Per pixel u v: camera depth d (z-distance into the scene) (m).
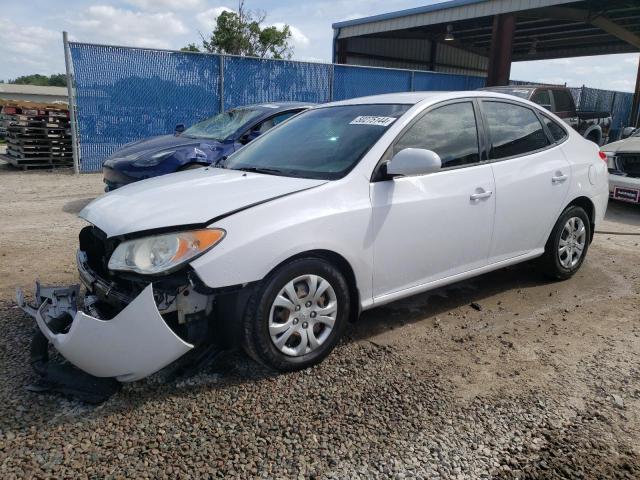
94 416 2.76
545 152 4.60
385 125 3.70
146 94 12.62
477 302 4.45
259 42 26.16
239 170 3.88
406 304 4.38
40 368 2.95
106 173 7.31
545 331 3.92
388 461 2.48
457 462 2.49
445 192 3.77
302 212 3.12
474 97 4.23
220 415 2.80
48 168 12.85
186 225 2.84
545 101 12.61
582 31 23.84
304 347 3.23
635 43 21.78
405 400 2.97
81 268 3.34
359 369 3.30
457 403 2.96
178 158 6.91
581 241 5.02
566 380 3.22
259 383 3.10
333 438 2.63
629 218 8.08
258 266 2.91
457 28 23.25
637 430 2.75
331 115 4.23
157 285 2.81
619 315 4.23
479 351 3.58
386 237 3.47
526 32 24.47
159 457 2.47
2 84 48.88
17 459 2.43
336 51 23.75
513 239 4.34
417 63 27.14
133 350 2.72
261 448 2.55
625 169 8.24
